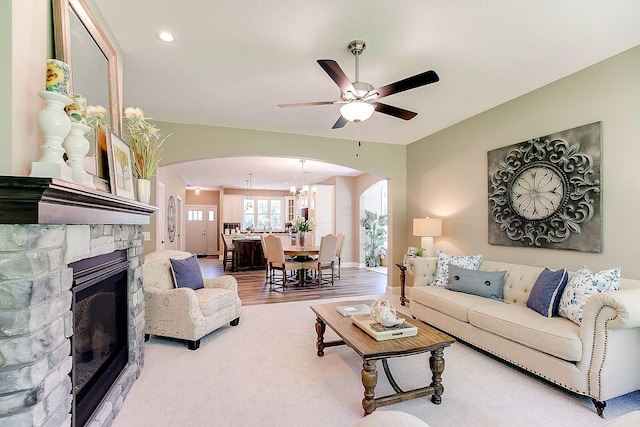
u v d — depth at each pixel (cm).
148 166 239
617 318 190
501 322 254
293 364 263
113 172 176
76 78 163
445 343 207
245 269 795
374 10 206
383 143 545
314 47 250
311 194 917
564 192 299
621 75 259
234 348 297
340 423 186
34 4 128
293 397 214
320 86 322
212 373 247
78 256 145
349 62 273
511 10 206
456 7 203
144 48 250
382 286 606
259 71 290
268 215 1243
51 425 121
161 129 428
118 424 185
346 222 886
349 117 256
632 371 204
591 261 280
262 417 192
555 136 307
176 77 301
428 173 500
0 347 104
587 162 280
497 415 194
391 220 554
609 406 203
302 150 493
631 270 253
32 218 103
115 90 228
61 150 121
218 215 1227
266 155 479
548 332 220
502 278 324
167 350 293
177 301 299
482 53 259
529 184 333
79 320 161
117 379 201
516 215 349
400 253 552
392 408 201
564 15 212
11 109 112
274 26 223
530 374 248
